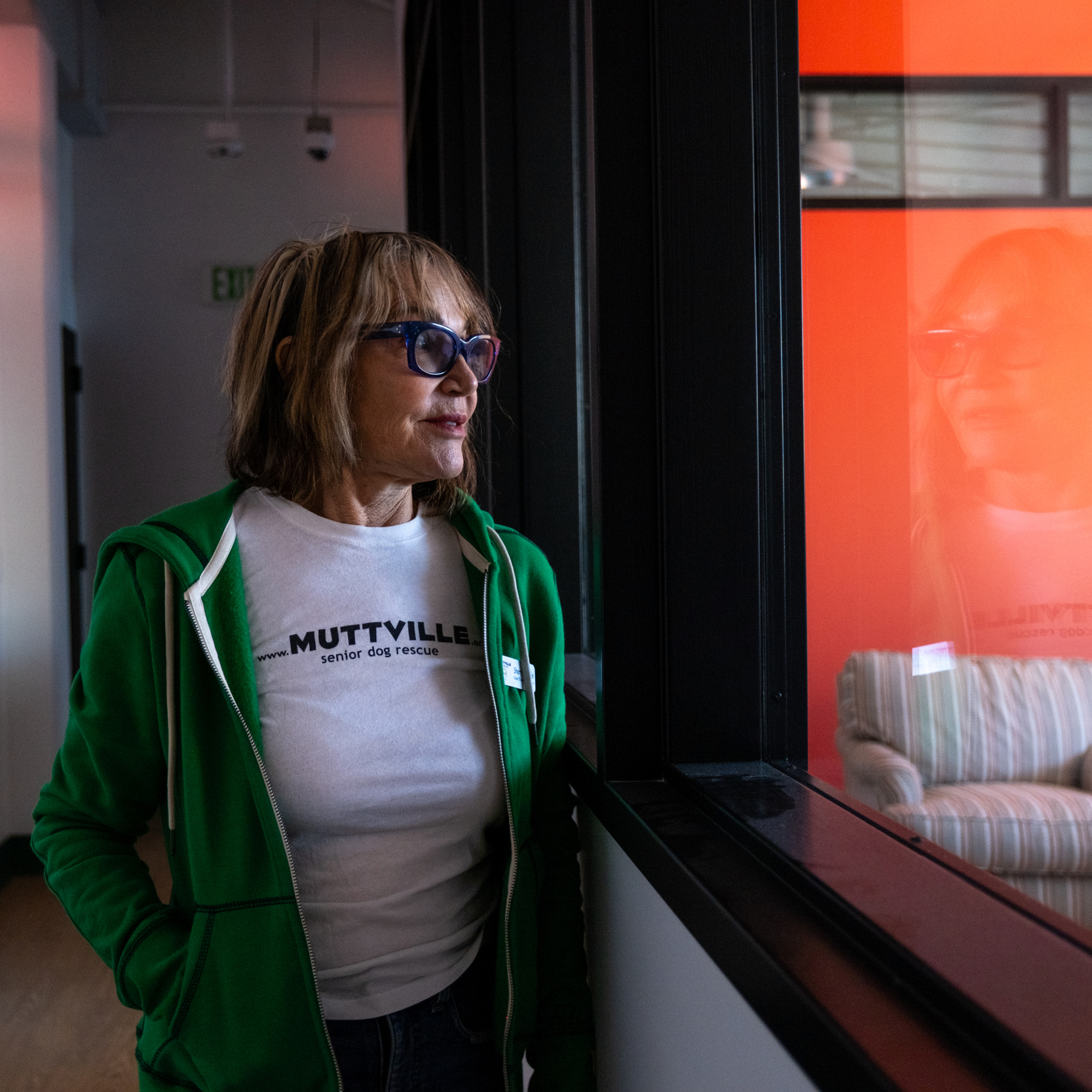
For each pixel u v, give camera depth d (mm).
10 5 4227
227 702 978
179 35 6035
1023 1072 497
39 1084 2398
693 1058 875
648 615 1192
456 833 1070
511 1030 1068
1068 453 724
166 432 6066
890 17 928
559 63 2348
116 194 6027
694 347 1159
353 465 1085
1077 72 713
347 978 1020
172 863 1038
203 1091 963
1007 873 745
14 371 4355
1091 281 706
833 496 1040
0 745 4211
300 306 1073
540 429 2404
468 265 2873
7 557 4312
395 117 6207
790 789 1046
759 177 1154
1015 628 770
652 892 998
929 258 876
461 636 1120
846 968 643
